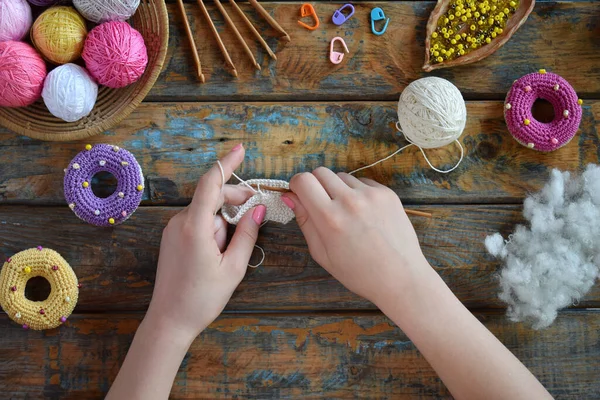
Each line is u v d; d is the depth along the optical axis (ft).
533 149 2.68
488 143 2.70
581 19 2.71
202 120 2.68
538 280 2.61
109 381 2.63
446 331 2.33
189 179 2.67
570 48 2.71
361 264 2.40
